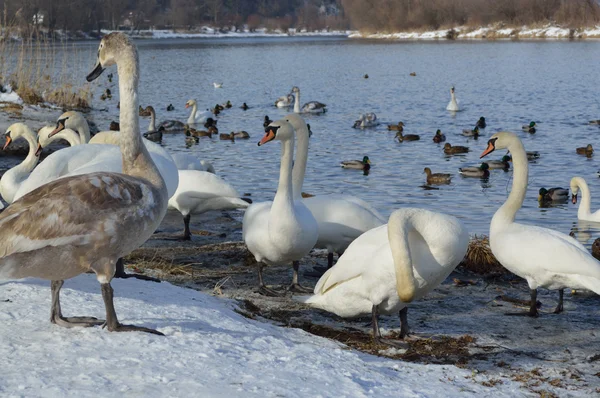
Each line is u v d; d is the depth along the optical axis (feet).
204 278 31.81
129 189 17.71
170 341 17.44
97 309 20.08
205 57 290.97
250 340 18.79
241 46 403.34
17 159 63.57
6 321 18.31
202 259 35.50
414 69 212.23
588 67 199.00
